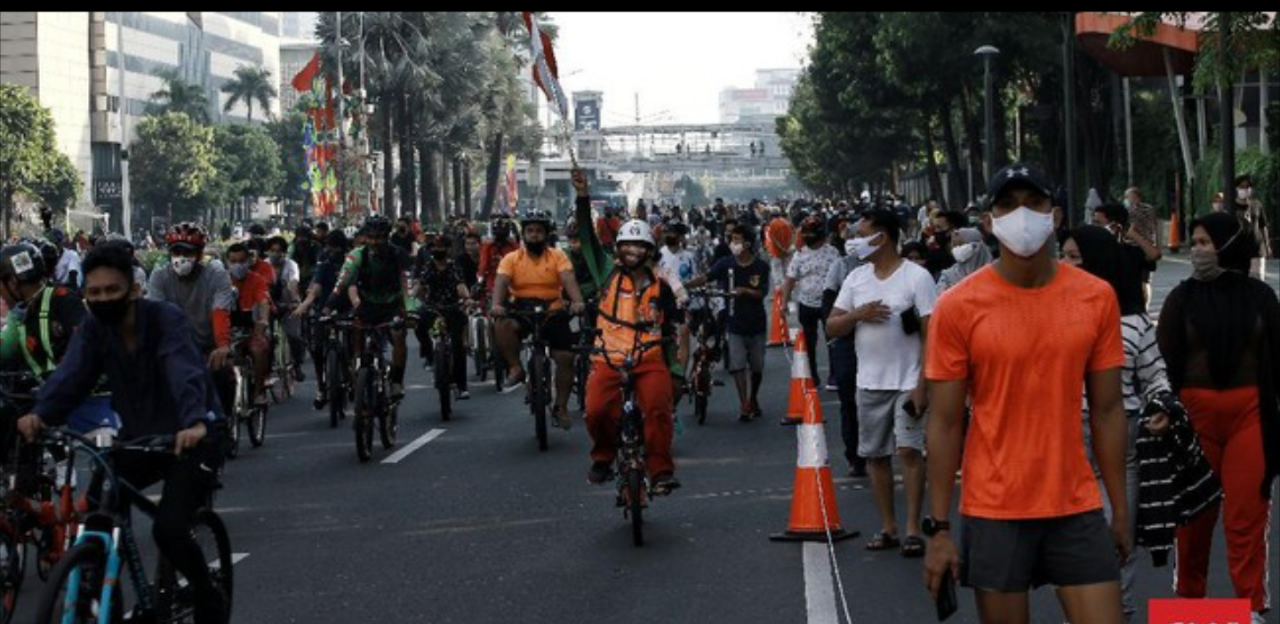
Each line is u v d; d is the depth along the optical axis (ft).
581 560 37.91
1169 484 26.61
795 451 54.90
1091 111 191.31
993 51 163.02
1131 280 27.22
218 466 27.73
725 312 73.41
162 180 476.13
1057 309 20.36
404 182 285.43
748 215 189.78
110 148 522.88
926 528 21.03
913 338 37.24
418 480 50.78
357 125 258.98
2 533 32.60
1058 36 174.09
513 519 43.52
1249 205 90.99
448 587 35.29
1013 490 20.38
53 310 34.19
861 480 48.42
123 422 27.14
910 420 36.73
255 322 56.65
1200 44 73.46
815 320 64.54
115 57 528.63
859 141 315.78
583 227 47.62
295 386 82.69
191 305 47.39
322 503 46.83
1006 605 20.66
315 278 69.51
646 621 31.73
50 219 80.69
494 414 67.87
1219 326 28.30
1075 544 20.39
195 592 27.17
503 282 56.49
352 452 57.52
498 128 341.62
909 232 133.08
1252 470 28.25
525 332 57.36
